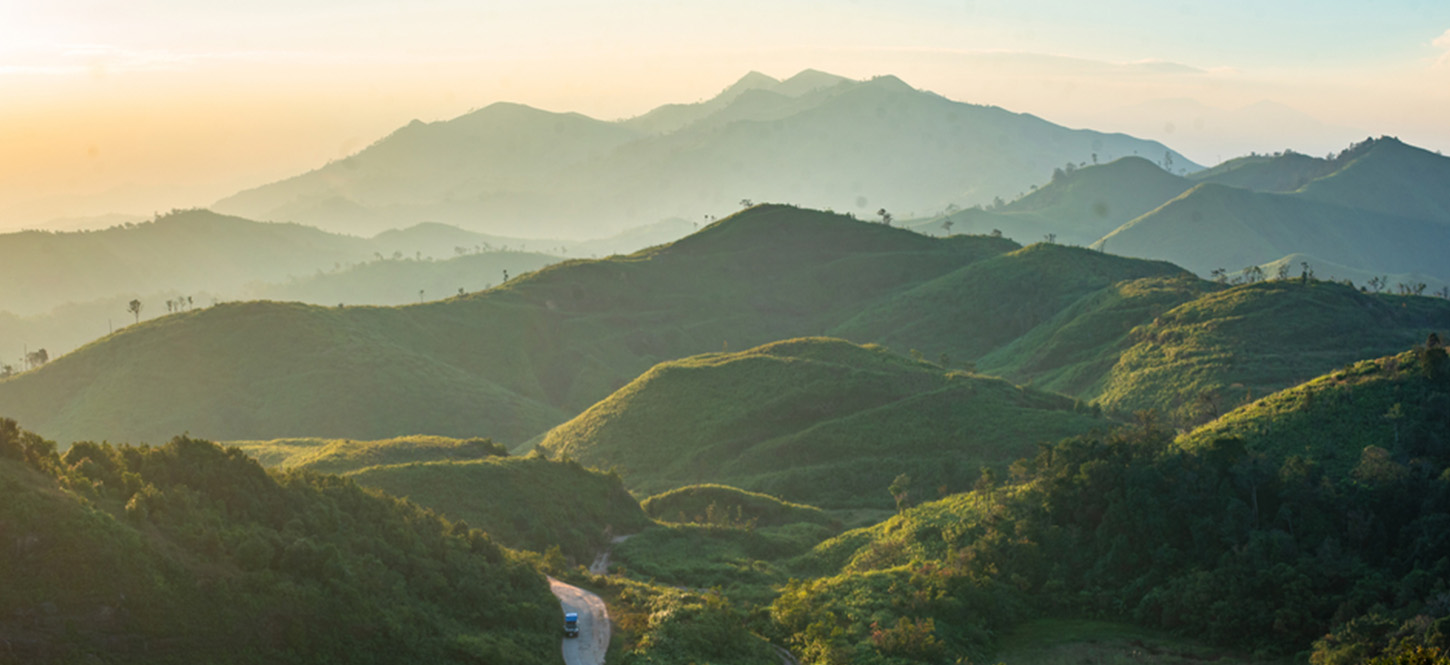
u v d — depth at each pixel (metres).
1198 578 82.19
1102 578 89.06
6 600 49.78
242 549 60.41
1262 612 77.81
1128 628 83.25
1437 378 99.56
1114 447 100.94
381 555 69.88
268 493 70.00
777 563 121.00
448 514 114.38
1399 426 95.31
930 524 108.12
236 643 55.41
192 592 55.59
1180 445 104.12
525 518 118.44
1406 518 84.25
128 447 68.12
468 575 73.69
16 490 54.25
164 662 52.19
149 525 58.94
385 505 78.50
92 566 52.69
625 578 100.69
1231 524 86.06
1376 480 86.62
